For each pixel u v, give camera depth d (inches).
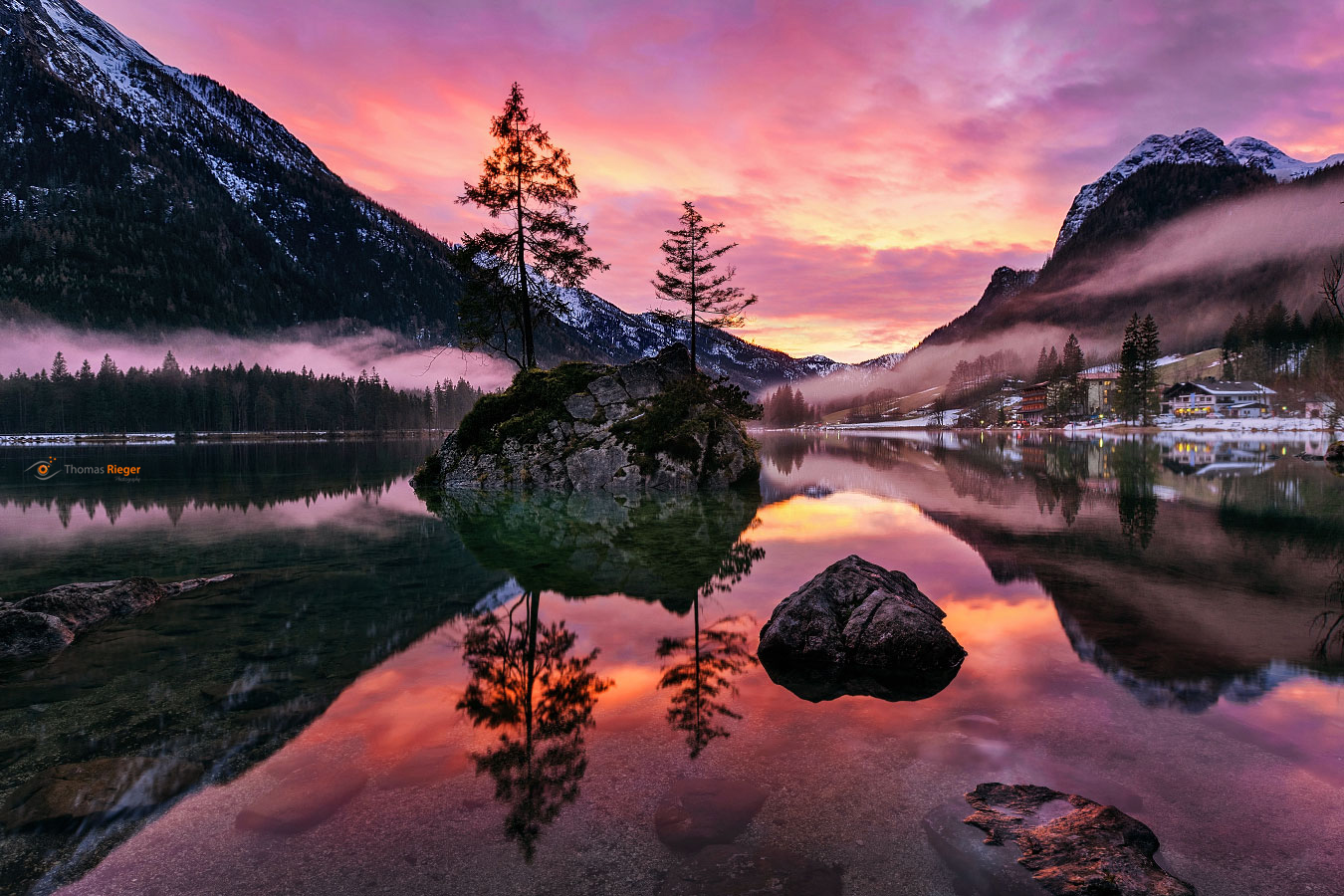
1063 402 6023.6
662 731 235.9
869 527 735.1
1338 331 4192.9
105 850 167.2
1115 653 310.2
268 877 156.2
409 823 177.6
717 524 778.2
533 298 1435.8
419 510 924.0
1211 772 199.2
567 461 1231.5
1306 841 163.9
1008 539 633.0
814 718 245.6
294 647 336.2
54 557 585.6
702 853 162.6
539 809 183.8
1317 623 354.0
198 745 226.2
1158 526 692.1
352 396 7224.4
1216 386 5413.4
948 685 275.4
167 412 5876.0
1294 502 863.7
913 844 164.6
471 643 344.5
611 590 462.3
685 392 1277.1
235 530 743.1
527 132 1369.3
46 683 286.5
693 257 1546.5
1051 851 157.2
